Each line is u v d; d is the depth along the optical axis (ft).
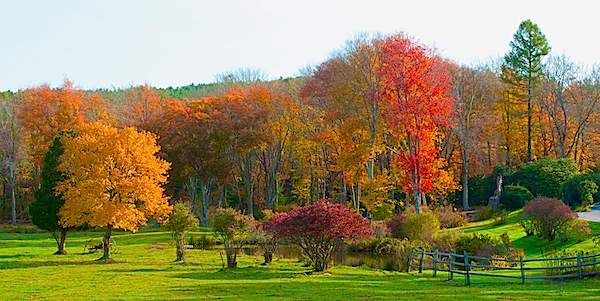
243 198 224.74
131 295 47.60
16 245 115.85
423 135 122.31
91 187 82.48
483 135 173.68
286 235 75.61
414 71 119.24
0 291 50.67
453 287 54.95
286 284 57.93
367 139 154.81
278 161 191.42
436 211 134.51
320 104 174.19
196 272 71.00
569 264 60.54
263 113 174.29
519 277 56.85
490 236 96.53
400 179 138.21
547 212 89.61
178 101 178.19
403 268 82.58
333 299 44.57
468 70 172.24
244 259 93.15
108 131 86.79
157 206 87.04
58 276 64.08
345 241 76.84
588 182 123.85
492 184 168.45
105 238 87.35
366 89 143.23
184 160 163.53
